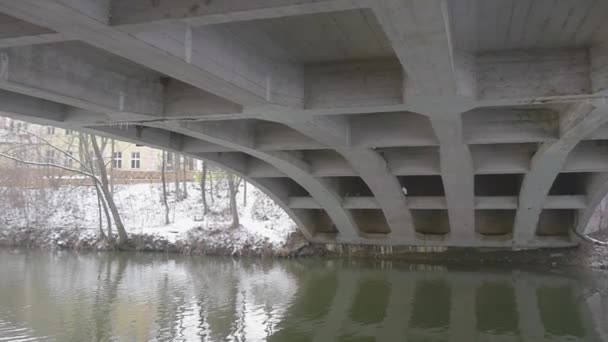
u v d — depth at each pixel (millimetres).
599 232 23969
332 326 13898
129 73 9898
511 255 23938
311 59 9602
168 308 15992
